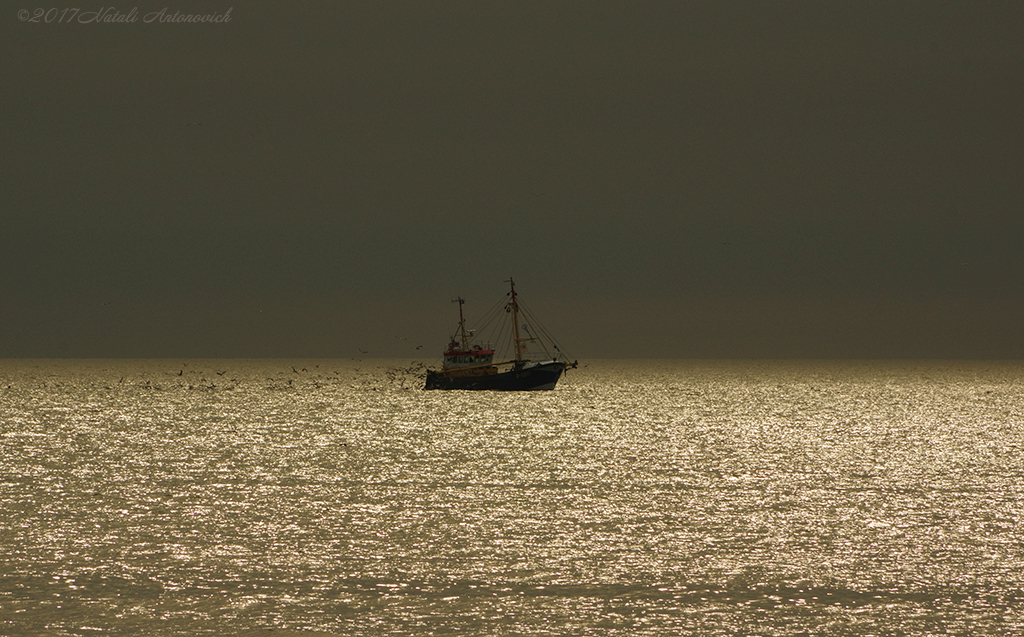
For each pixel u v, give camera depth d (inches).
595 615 4852.4
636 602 5059.1
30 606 4889.3
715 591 5260.8
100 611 4820.4
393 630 4608.8
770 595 5187.0
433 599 5093.5
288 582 5378.9
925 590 5285.4
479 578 5492.1
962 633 4601.4
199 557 5925.2
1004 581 5462.6
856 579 5502.0
